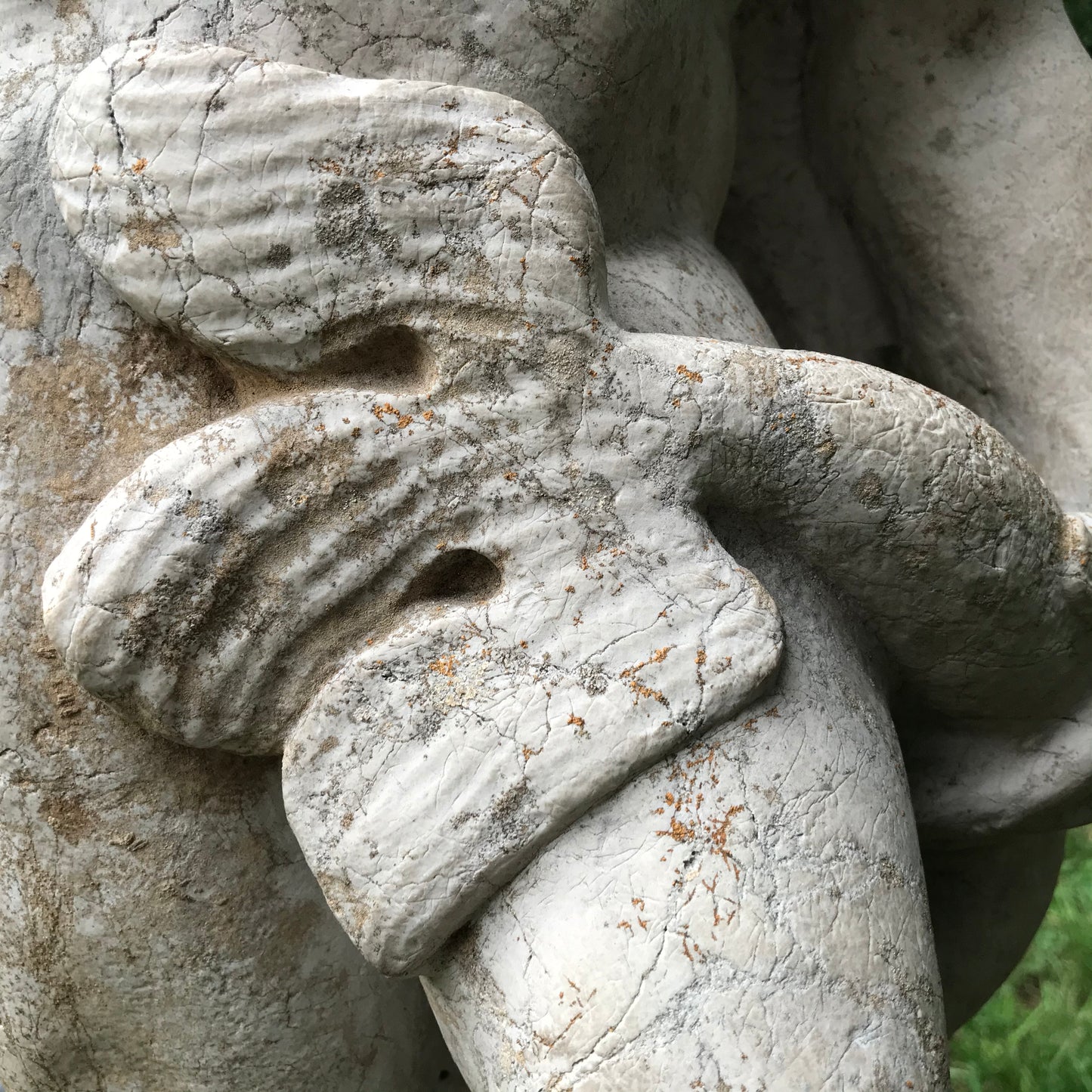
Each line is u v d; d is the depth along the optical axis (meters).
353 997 0.59
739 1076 0.45
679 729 0.48
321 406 0.48
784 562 0.54
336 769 0.49
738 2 0.67
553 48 0.54
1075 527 0.58
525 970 0.47
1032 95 0.70
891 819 0.51
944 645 0.57
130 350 0.52
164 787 0.54
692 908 0.46
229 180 0.48
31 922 0.56
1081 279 0.70
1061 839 0.75
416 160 0.48
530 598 0.48
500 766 0.47
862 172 0.73
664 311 0.59
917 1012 0.48
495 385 0.48
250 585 0.48
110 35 0.52
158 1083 0.58
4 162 0.52
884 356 0.78
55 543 0.52
